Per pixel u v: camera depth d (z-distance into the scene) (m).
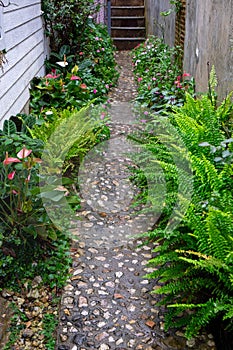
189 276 2.16
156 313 2.23
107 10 9.78
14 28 3.97
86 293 2.37
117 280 2.48
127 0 10.24
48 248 2.61
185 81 4.91
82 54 6.47
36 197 2.57
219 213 1.94
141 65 7.21
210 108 2.95
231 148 2.50
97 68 6.44
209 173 2.26
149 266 2.47
